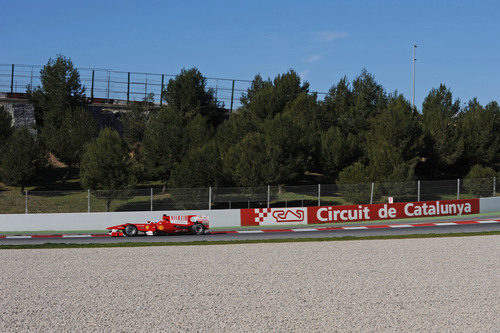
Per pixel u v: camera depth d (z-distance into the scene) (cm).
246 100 5703
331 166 4559
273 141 4128
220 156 3988
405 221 3084
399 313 1118
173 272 1571
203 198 3225
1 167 4456
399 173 3666
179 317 1100
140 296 1275
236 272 1564
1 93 5828
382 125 4522
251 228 2962
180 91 5591
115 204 3559
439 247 2028
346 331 1007
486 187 3550
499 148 4828
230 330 1017
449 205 3306
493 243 2120
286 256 1859
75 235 2717
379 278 1459
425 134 4741
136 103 5725
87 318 1095
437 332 998
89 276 1518
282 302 1213
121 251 2030
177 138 4438
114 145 3800
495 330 1006
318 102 5488
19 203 3856
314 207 3116
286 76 5653
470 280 1422
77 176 5100
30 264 1734
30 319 1088
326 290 1324
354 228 2823
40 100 5694
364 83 5791
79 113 5147
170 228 2639
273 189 3281
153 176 4406
